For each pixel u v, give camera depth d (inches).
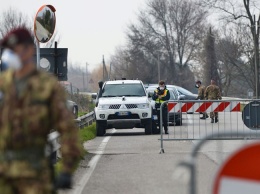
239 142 1945.1
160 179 1219.2
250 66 6973.4
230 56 7160.4
